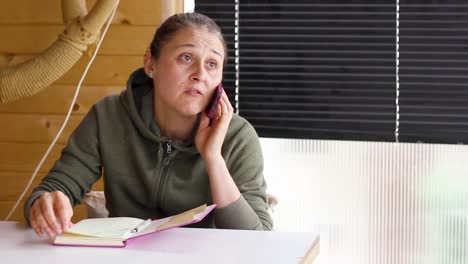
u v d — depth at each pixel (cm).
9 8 293
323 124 296
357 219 294
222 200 189
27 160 299
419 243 290
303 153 298
